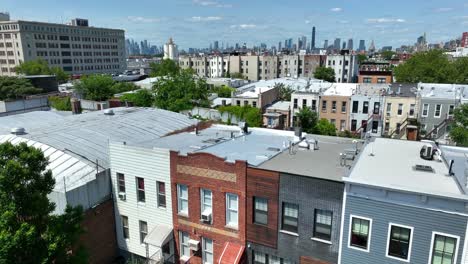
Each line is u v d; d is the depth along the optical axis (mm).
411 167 17266
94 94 84375
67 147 24531
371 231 15602
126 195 23000
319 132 51750
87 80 86000
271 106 66375
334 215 16578
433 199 14047
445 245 14320
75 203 20672
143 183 22312
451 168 16250
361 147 21875
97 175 22250
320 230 17312
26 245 12562
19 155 13508
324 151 21406
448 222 13961
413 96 54656
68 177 21781
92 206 22047
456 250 14047
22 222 13141
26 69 127562
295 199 17406
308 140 22656
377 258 15766
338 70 130875
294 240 17969
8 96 69938
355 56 135500
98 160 23875
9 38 164750
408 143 22234
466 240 13734
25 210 13305
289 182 17359
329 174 17000
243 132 27078
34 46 167875
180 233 21750
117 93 84688
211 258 21219
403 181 15211
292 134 26516
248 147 22422
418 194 14234
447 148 20906
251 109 57000
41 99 55438
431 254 14609
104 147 25594
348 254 16438
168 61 143000
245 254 19672
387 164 17719
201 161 19750
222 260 19141
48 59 175875
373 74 99625
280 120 45531
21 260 12836
